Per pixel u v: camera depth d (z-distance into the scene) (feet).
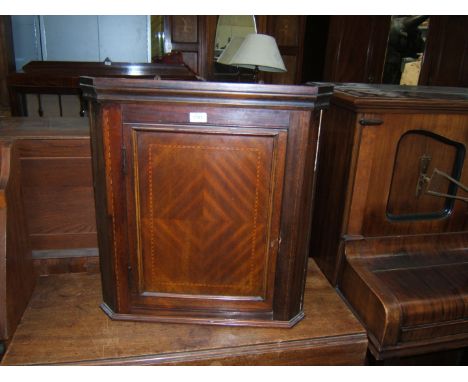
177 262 4.05
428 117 4.38
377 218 4.67
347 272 4.65
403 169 4.63
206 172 3.71
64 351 3.82
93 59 13.93
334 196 4.84
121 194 3.78
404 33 10.80
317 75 12.66
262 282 4.10
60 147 4.39
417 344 4.09
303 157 3.63
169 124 3.55
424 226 4.84
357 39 11.03
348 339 4.13
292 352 4.02
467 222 4.96
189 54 12.30
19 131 4.50
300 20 12.33
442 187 4.82
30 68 9.82
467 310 4.13
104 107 3.50
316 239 5.45
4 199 3.77
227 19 12.10
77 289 4.67
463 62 10.02
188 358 3.84
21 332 4.01
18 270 4.14
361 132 4.27
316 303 4.60
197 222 3.90
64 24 13.55
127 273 4.07
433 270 4.59
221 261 4.03
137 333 4.07
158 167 3.70
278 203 3.77
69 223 4.75
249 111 3.50
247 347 3.96
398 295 4.09
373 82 11.32
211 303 4.17
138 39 13.96
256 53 7.72
